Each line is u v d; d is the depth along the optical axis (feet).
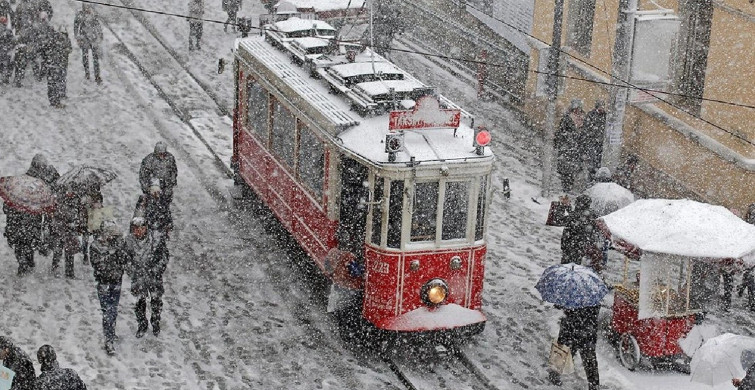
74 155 93.91
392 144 60.54
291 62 76.43
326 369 63.98
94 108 104.32
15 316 67.62
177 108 105.70
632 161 91.76
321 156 67.15
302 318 69.92
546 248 81.87
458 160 61.46
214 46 122.42
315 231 69.05
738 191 83.35
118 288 63.00
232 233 81.71
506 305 72.28
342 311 67.00
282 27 80.53
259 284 74.18
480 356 65.72
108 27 125.59
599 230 65.98
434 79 115.65
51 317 67.87
